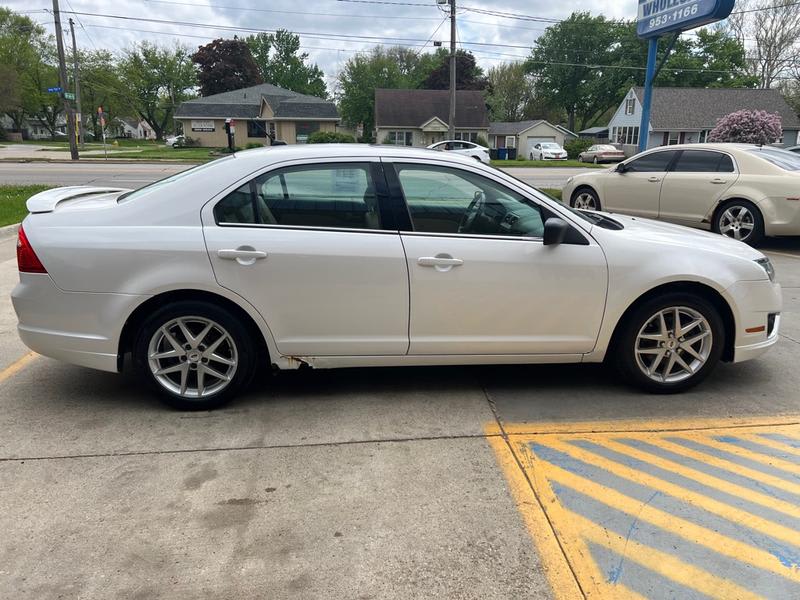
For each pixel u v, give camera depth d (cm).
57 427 332
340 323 344
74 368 416
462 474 290
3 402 362
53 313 331
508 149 4809
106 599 210
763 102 4638
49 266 326
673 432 334
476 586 219
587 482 284
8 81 5588
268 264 330
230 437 323
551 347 362
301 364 352
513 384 398
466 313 350
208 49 6956
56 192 382
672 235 384
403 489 277
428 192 350
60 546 236
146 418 343
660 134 4744
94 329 331
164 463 297
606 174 989
